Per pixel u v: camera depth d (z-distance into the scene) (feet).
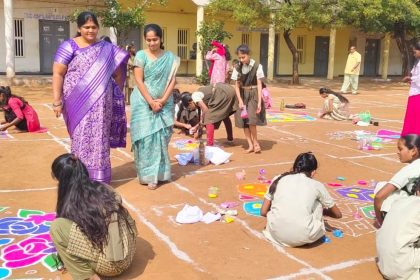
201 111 28.25
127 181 20.62
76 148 18.39
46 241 14.58
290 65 93.86
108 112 18.71
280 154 26.16
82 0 70.33
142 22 48.67
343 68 100.58
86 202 11.48
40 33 68.95
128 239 12.21
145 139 19.25
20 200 18.16
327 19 62.64
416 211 11.91
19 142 27.45
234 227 16.01
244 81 25.02
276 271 13.05
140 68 18.85
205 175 21.76
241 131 32.73
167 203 18.08
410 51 89.92
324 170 23.17
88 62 18.02
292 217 14.19
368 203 18.67
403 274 11.86
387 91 69.92
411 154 14.19
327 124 37.04
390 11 66.39
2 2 65.31
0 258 13.47
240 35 86.89
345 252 14.37
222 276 12.72
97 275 12.00
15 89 56.34
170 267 13.15
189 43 81.41
